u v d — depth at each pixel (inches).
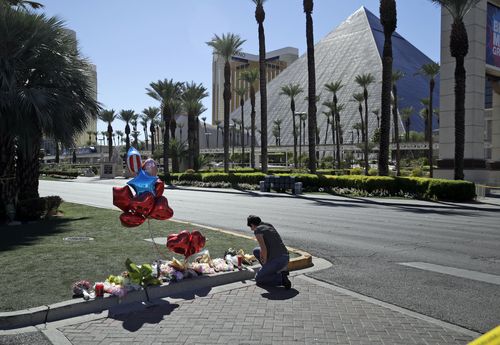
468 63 1289.4
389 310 229.5
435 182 965.8
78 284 235.6
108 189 1444.4
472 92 1280.8
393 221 619.2
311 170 1355.8
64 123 555.8
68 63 583.2
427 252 387.9
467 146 1290.6
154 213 290.5
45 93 533.0
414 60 5733.3
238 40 1736.0
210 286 272.1
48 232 452.4
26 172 594.2
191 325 208.2
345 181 1164.5
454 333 199.8
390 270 319.3
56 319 215.3
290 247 388.8
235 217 661.3
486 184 1299.2
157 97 1987.0
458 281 288.2
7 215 531.8
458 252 388.2
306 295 254.8
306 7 1336.1
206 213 719.1
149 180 288.8
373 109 4601.4
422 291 265.4
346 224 581.6
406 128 4367.6
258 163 3924.7
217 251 354.3
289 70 6077.8
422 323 211.5
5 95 498.0
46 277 267.3
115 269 287.6
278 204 897.5
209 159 2603.3
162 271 266.4
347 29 5910.4
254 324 209.3
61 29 583.5
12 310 213.3
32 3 785.6
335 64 5487.2
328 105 3634.4
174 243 273.9
